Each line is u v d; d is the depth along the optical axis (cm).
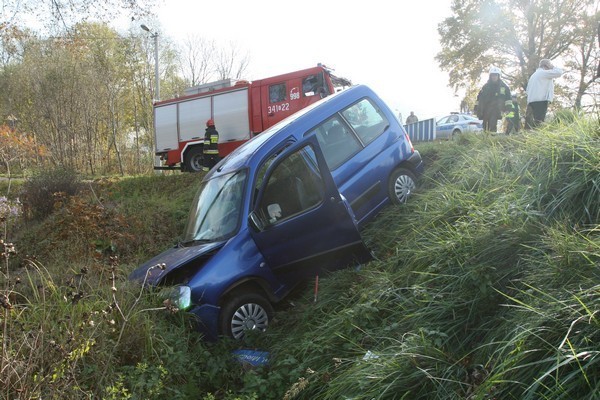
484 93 1026
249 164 593
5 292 399
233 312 506
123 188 1518
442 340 320
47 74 2998
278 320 521
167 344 429
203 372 420
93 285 485
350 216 543
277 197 560
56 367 329
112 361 379
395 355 307
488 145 676
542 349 247
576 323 247
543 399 225
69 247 826
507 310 315
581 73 3238
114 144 3294
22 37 1738
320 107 676
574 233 334
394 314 388
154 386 360
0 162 1341
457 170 642
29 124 3053
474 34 3416
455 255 391
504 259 356
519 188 451
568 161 425
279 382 367
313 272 558
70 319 374
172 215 1055
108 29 3244
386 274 458
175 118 1853
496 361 264
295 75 1633
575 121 493
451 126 2302
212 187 627
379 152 690
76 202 915
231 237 543
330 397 319
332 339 396
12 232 1029
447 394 272
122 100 3672
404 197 696
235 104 1731
